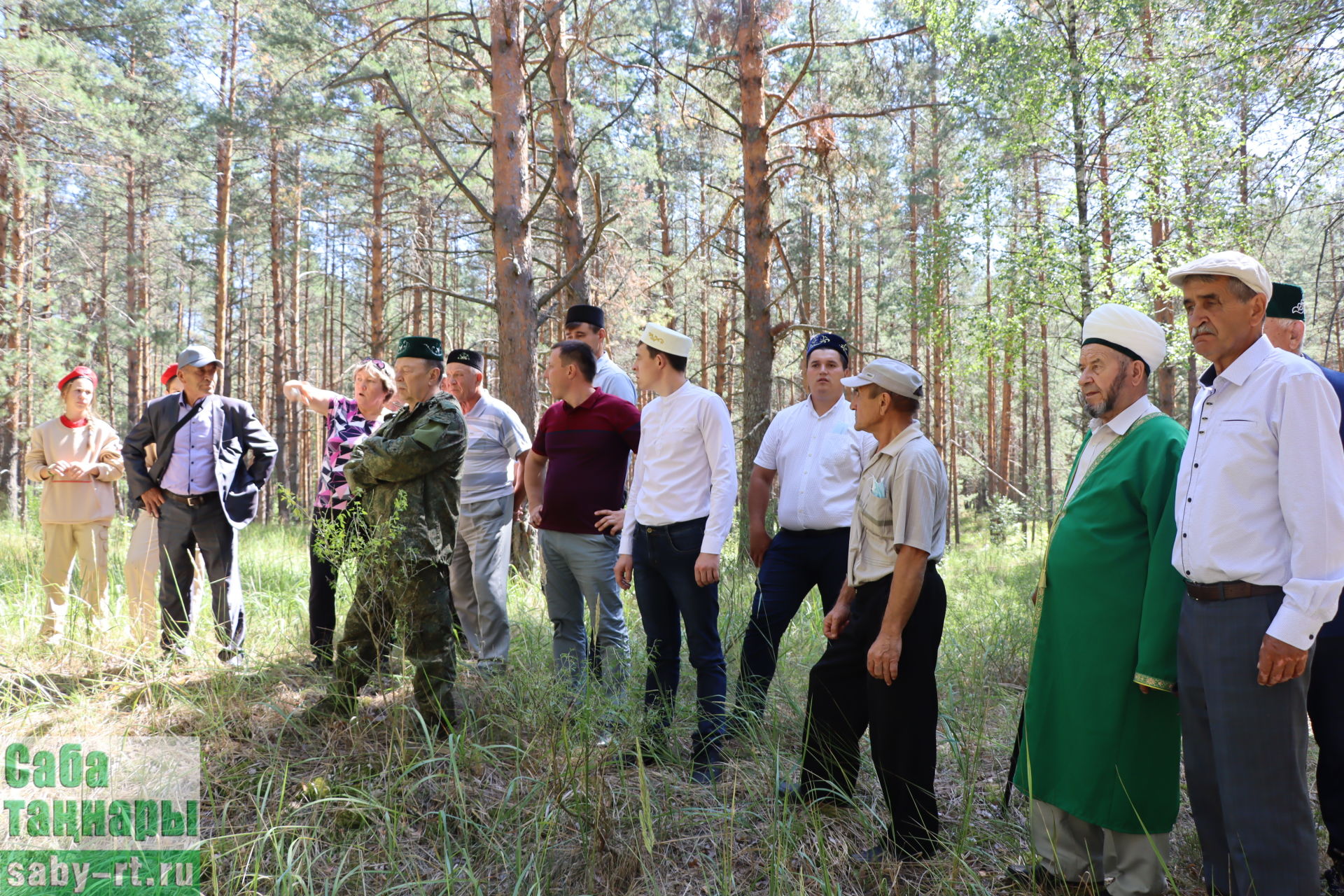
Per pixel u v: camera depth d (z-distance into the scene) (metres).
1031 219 13.12
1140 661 2.41
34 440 5.01
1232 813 2.24
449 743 3.09
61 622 4.78
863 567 2.94
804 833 2.82
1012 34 11.78
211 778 3.07
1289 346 2.98
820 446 3.79
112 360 23.23
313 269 23.53
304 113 13.10
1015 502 19.94
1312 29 6.41
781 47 10.04
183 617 4.53
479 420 4.61
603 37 9.94
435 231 15.32
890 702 2.73
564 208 10.33
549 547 4.00
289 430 22.36
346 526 3.80
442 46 8.20
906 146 16.14
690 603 3.54
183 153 17.08
